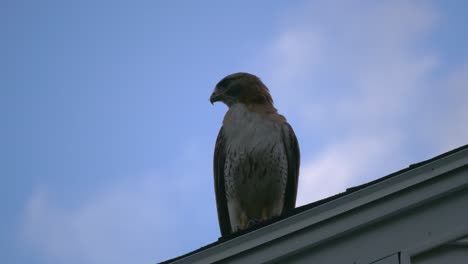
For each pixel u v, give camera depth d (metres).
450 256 9.13
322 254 9.68
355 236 9.63
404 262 9.25
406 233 9.43
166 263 10.30
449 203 9.46
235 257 9.99
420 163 9.80
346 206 9.68
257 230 9.98
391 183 9.62
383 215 9.54
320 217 9.73
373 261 9.41
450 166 9.52
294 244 9.77
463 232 9.22
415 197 9.52
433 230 9.34
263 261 9.84
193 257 10.19
